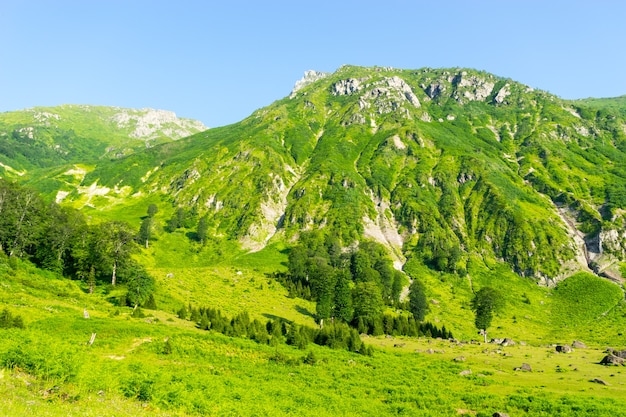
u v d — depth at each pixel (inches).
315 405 1461.6
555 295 6781.5
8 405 690.2
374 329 4055.1
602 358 2881.4
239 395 1327.5
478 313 4414.4
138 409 919.0
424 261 7573.8
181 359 1983.3
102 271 3895.2
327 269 5433.1
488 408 1583.4
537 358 2891.2
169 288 4151.1
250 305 4333.2
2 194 3843.5
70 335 2030.0
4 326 1815.9
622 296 6471.5
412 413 1488.7
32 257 3826.3
